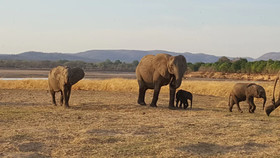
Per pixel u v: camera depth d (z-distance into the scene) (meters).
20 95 21.38
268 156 6.77
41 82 28.42
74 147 7.32
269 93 21.89
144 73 16.27
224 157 6.71
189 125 10.30
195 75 102.12
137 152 6.98
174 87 15.11
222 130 9.50
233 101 14.58
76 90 27.16
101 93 24.25
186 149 7.29
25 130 9.00
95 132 8.96
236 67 97.75
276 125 10.42
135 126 9.95
